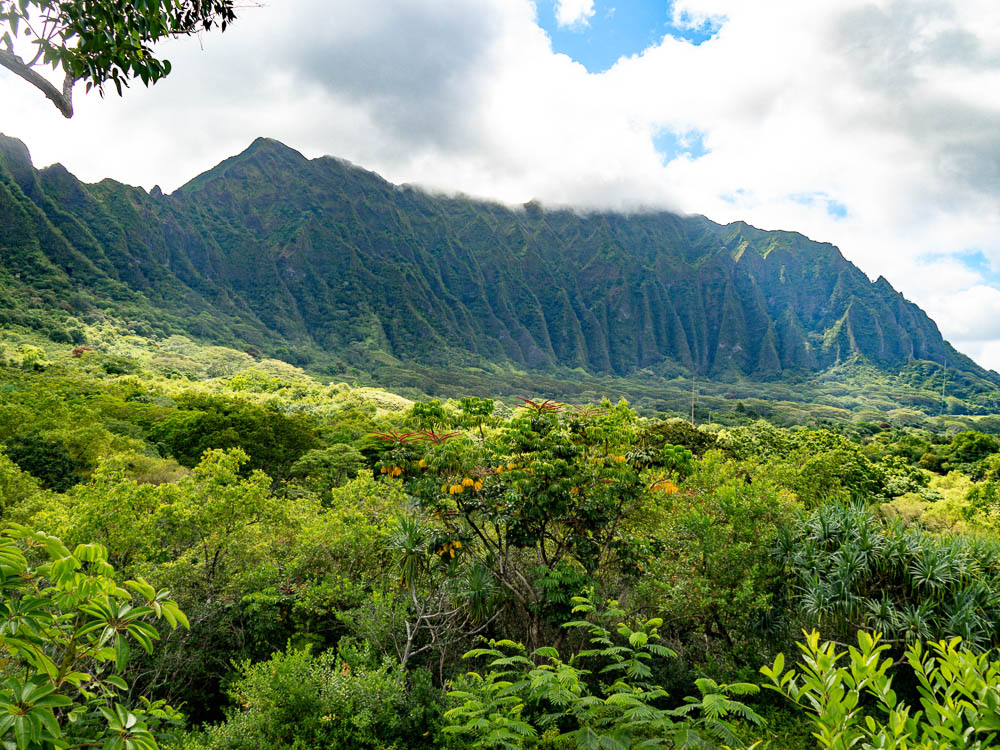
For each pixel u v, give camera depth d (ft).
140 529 34.53
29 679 5.32
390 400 348.79
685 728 10.18
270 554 40.83
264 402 256.93
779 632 30.53
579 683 12.48
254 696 23.76
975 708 5.92
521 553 37.45
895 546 28.43
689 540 33.81
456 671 31.86
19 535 5.35
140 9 7.72
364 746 22.71
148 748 5.65
